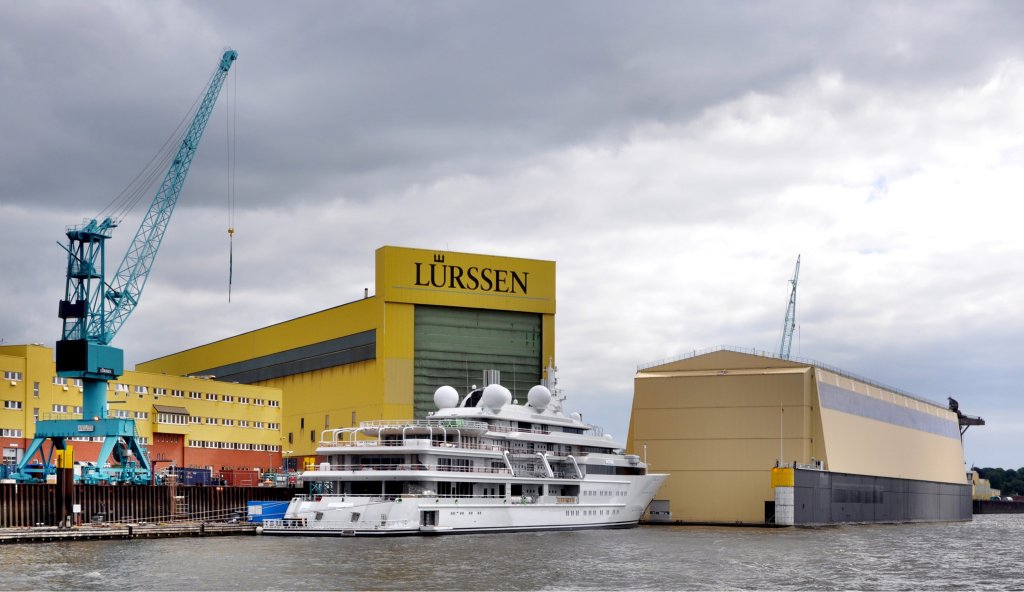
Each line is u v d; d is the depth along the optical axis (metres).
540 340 177.25
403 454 119.62
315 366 183.50
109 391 148.88
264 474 164.75
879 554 111.62
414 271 168.88
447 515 118.19
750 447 160.50
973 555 113.50
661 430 165.75
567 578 86.25
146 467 137.38
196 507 135.88
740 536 132.50
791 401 159.62
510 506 124.19
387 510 116.06
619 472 142.38
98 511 123.00
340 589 78.75
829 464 161.75
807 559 104.31
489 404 128.38
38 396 140.25
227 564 91.25
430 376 168.50
